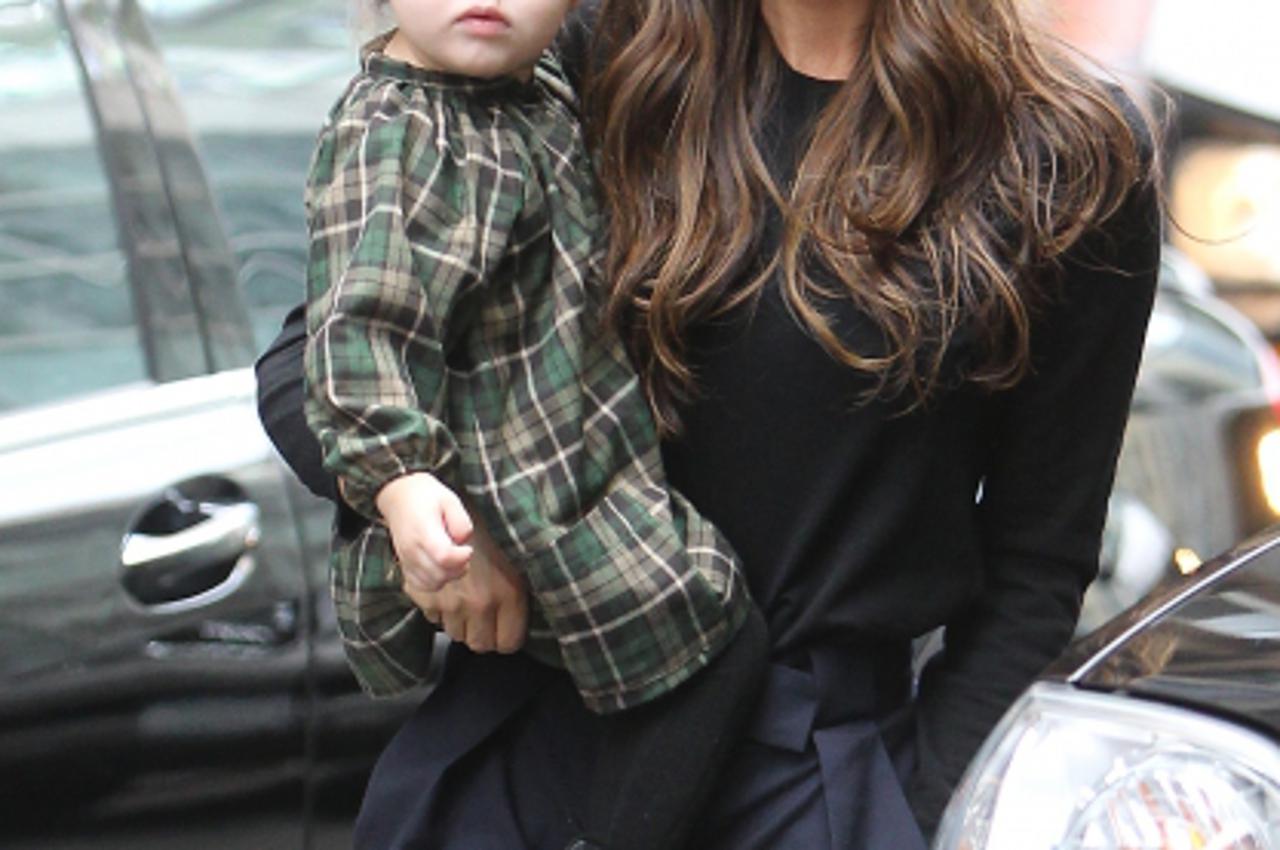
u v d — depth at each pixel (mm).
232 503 10453
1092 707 6375
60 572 9992
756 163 6953
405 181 6758
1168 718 6230
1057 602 7320
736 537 7062
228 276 11516
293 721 10492
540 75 7406
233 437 10602
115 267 11102
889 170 6883
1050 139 6906
